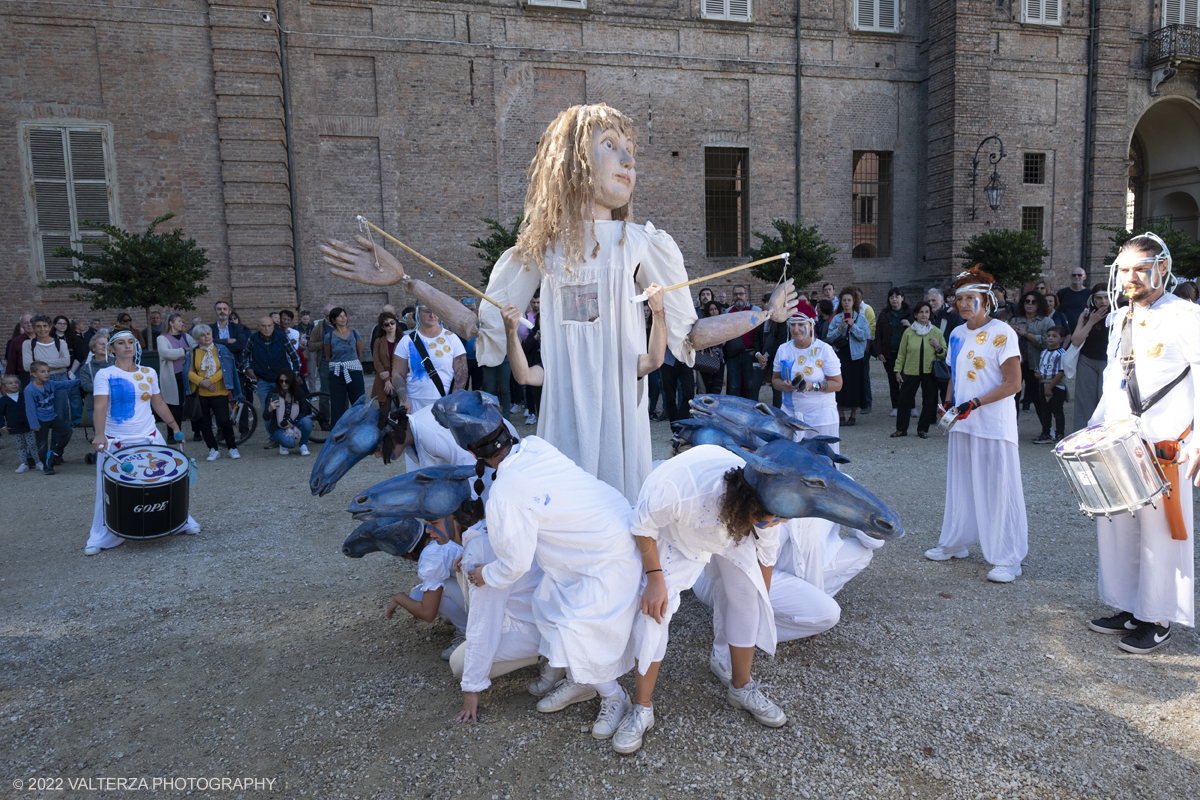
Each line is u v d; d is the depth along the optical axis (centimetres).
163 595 442
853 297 974
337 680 329
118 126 1470
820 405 550
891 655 338
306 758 271
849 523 230
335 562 494
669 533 273
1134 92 2103
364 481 737
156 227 1498
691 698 304
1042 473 688
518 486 255
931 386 881
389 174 1638
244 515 620
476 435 265
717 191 1914
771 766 257
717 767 257
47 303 1486
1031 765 255
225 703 312
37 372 818
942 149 1928
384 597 427
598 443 340
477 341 354
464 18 1656
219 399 853
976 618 377
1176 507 326
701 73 1820
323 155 1606
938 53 1919
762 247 1686
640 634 268
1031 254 1731
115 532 521
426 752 271
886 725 281
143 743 284
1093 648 342
